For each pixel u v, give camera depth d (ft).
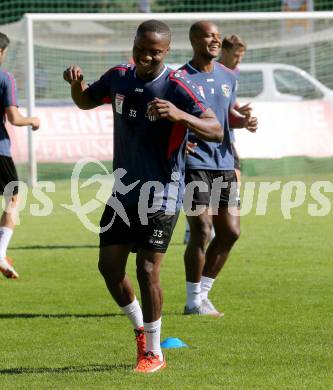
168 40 64.64
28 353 72.23
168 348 73.10
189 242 86.74
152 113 62.44
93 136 220.84
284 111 229.86
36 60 235.20
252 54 245.86
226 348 73.05
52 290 100.68
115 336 78.28
